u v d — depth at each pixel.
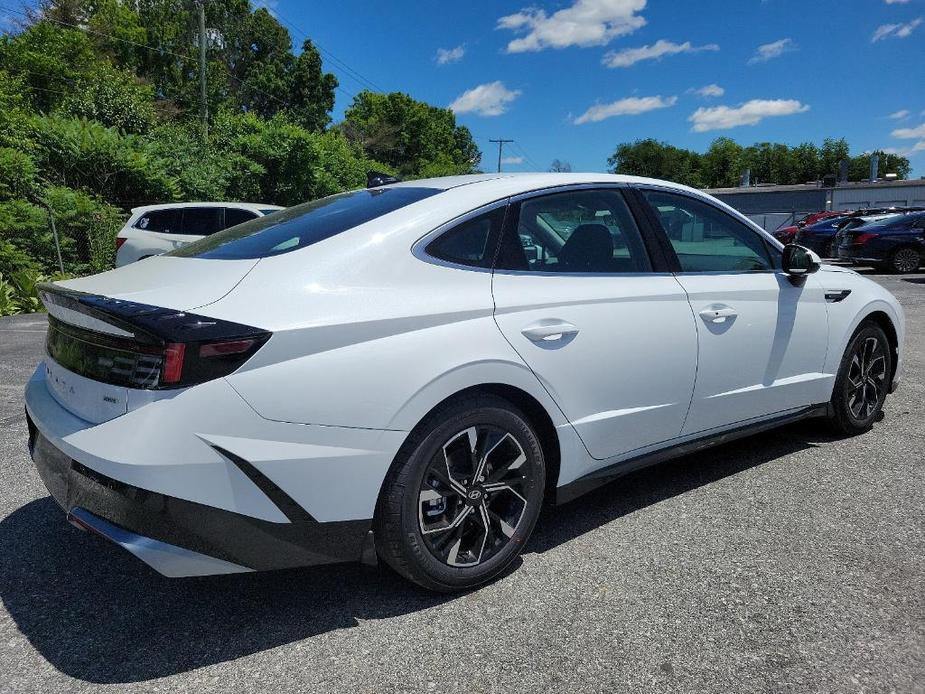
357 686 2.08
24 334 8.99
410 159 76.44
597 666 2.15
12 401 5.39
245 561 2.20
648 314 3.05
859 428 4.34
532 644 2.27
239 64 57.81
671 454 3.29
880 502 3.35
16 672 2.14
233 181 24.58
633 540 3.00
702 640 2.28
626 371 2.97
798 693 2.02
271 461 2.14
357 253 2.46
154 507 2.04
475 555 2.61
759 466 3.87
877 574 2.68
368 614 2.46
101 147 18.62
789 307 3.71
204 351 2.06
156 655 2.23
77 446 2.17
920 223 16.28
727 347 3.38
